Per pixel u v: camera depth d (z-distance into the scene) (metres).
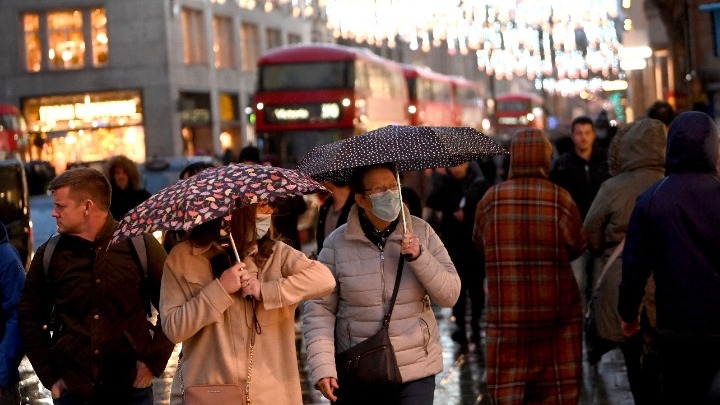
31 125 92.88
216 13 99.19
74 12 92.12
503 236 13.87
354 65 57.31
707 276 11.32
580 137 21.61
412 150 11.38
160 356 11.07
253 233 9.84
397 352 11.37
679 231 11.38
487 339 13.99
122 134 91.75
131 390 11.20
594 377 19.39
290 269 9.94
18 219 26.55
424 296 11.57
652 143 14.46
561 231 13.80
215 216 9.23
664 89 77.38
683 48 63.91
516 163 13.96
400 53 145.75
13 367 11.42
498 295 13.91
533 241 13.81
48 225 30.72
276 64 57.69
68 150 92.44
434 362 11.52
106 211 11.23
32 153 92.31
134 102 91.38
